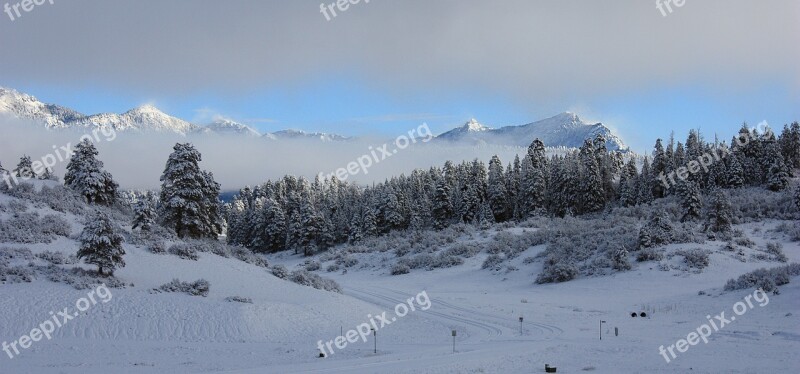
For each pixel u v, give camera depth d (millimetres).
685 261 54031
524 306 44375
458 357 24281
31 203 47094
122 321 29031
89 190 55562
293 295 40344
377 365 22500
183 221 51719
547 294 51531
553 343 28078
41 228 41625
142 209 48031
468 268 70000
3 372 20531
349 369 21531
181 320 30500
